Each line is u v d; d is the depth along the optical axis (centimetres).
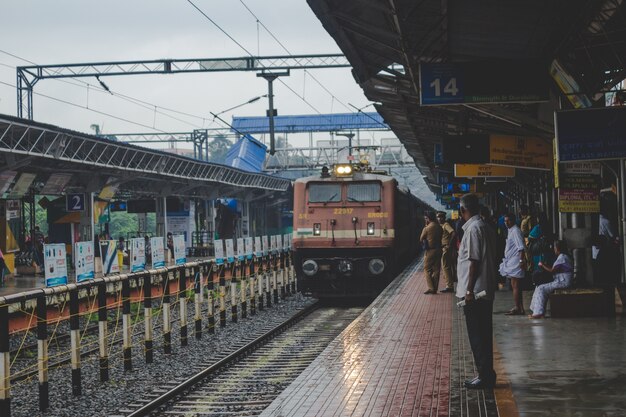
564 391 725
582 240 1344
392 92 1780
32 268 2998
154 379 1159
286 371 1216
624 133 1104
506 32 1189
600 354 908
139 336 1647
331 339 1549
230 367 1262
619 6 1016
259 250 2269
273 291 2269
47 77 3509
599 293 1249
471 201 776
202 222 4959
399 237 2273
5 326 902
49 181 2906
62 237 3472
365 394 773
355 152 6488
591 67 1303
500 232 1831
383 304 1612
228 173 4481
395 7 1117
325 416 692
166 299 1382
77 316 1065
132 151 3186
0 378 898
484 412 675
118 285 2041
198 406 991
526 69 1230
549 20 1093
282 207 6544
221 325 1752
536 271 1363
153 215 6900
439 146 2523
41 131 2462
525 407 672
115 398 1038
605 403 671
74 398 1048
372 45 1509
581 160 1110
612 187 1675
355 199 2152
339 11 1267
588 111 1110
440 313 1434
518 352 948
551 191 2289
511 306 1469
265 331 1669
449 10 1099
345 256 2162
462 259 772
